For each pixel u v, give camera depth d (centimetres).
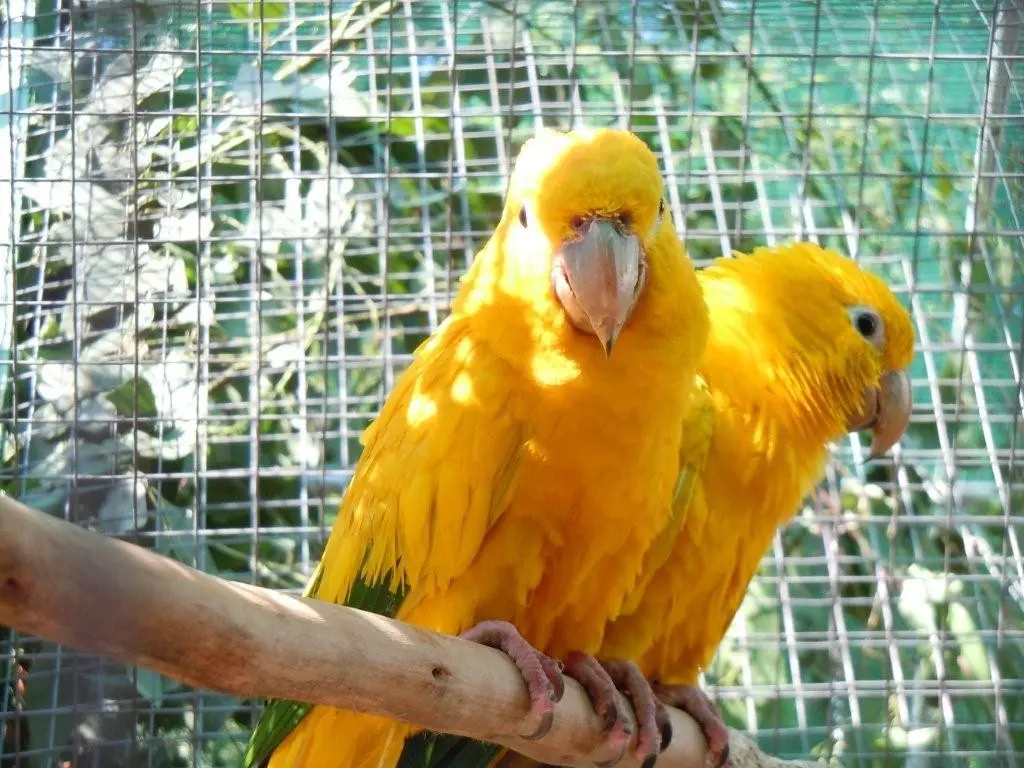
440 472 67
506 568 67
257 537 88
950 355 98
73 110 85
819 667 95
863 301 80
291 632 57
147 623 54
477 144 102
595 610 69
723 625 78
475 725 63
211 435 93
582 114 94
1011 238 96
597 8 96
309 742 69
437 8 97
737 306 78
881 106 98
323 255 98
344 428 93
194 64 91
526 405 66
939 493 97
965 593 96
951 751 92
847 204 98
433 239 101
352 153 102
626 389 66
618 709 68
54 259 90
